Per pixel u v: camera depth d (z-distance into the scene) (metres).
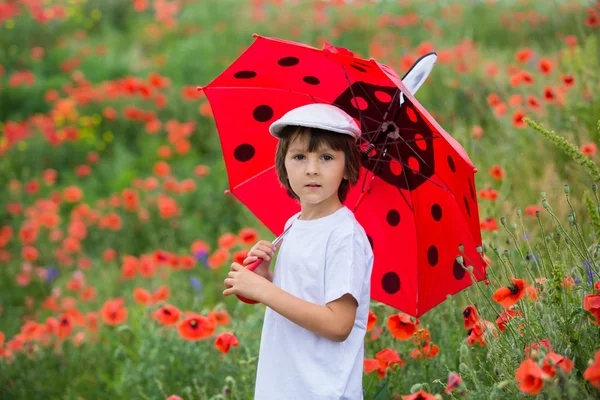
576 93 5.38
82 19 14.94
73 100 10.40
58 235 7.37
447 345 3.32
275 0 14.66
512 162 5.17
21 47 13.19
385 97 2.64
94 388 4.44
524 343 2.51
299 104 2.87
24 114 10.87
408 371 3.31
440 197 2.62
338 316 2.32
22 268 7.01
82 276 6.45
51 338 4.98
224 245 5.30
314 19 12.71
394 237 2.82
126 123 10.14
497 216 4.34
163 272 6.23
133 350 4.62
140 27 14.61
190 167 8.87
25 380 4.47
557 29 9.50
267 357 2.47
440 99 7.54
